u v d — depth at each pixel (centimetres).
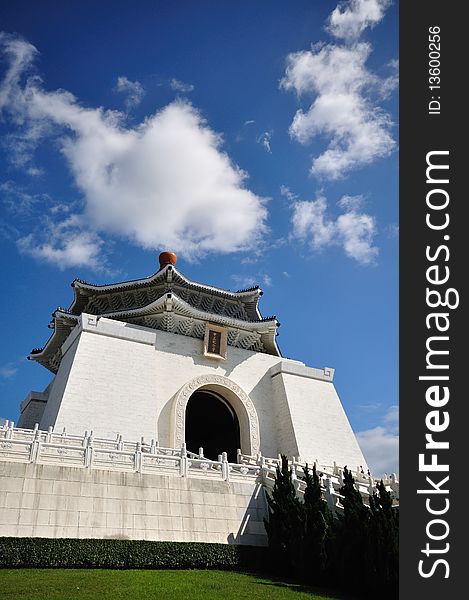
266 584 1773
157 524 2047
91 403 3206
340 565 1828
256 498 2356
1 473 1869
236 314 4622
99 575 1647
